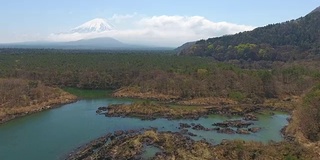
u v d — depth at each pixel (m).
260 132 113.69
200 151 87.12
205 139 103.12
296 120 112.19
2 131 109.56
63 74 197.00
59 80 194.25
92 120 127.69
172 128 118.50
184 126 120.06
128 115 136.38
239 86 175.00
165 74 187.50
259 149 83.69
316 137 95.88
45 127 115.56
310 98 111.75
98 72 199.50
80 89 193.12
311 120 100.62
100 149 91.94
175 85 175.12
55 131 110.81
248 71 192.12
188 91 170.38
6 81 153.00
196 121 129.88
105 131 112.75
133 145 92.88
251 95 168.38
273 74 189.88
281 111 149.62
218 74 182.88
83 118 130.75
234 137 106.69
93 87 194.00
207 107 150.50
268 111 148.25
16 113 129.75
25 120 124.62
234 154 82.94
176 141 97.06
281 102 160.75
